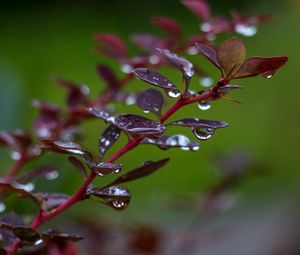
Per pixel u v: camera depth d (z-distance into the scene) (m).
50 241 0.66
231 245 1.35
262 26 2.63
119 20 4.05
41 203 0.60
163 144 0.59
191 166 2.44
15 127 1.14
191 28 3.77
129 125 0.56
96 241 0.85
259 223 1.49
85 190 0.59
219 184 0.97
